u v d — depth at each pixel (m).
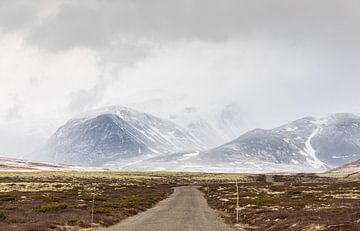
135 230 40.84
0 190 103.25
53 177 199.62
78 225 43.28
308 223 40.34
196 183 199.50
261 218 50.34
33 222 42.88
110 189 118.81
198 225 45.78
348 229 35.19
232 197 95.12
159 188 140.88
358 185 150.12
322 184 168.62
